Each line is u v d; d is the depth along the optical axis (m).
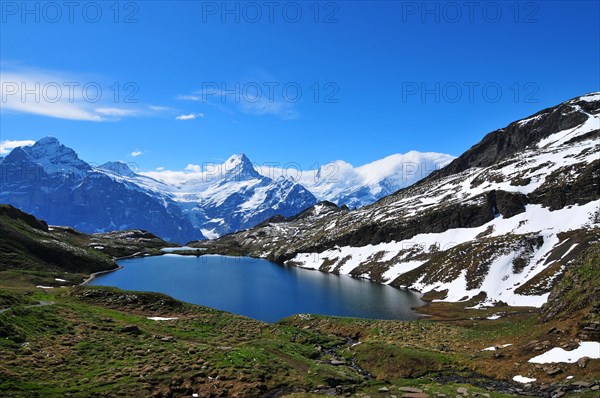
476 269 133.50
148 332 62.72
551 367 44.88
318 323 85.69
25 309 59.84
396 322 81.50
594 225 130.38
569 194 154.00
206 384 44.69
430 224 193.00
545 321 58.50
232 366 49.56
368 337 73.25
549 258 122.69
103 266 189.62
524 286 114.50
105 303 83.56
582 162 171.38
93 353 50.69
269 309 116.06
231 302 125.19
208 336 66.94
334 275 189.50
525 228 151.50
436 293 133.75
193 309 85.88
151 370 46.47
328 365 54.91
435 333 72.12
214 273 192.38
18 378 39.88
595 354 44.44
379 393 43.81
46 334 54.06
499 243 140.12
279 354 57.62
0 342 47.28
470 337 67.19
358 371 54.41
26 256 158.25
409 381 48.03
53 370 43.91
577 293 57.62
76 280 147.88
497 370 48.09
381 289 149.00
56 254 173.38
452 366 51.81
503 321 87.56
